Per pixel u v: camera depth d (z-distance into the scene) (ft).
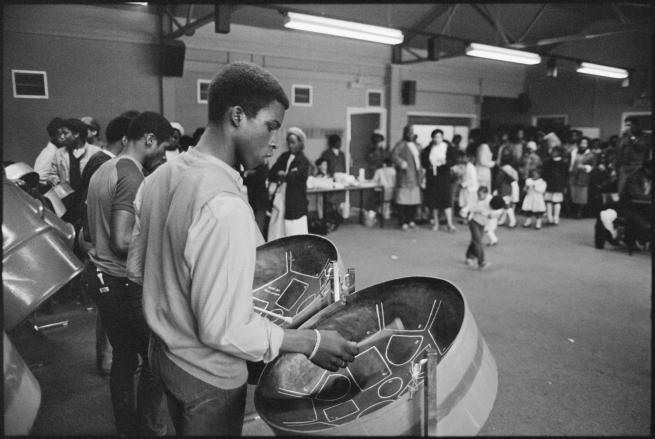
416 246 20.62
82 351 10.25
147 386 6.30
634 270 16.74
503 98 40.34
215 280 3.20
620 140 26.73
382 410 3.10
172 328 3.61
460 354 3.35
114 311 6.19
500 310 12.77
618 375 9.22
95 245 6.30
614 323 11.87
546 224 26.37
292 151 16.08
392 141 32.27
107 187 6.00
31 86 20.43
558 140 29.81
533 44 26.18
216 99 3.60
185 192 3.41
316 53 28.40
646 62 34.06
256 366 4.67
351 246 20.57
